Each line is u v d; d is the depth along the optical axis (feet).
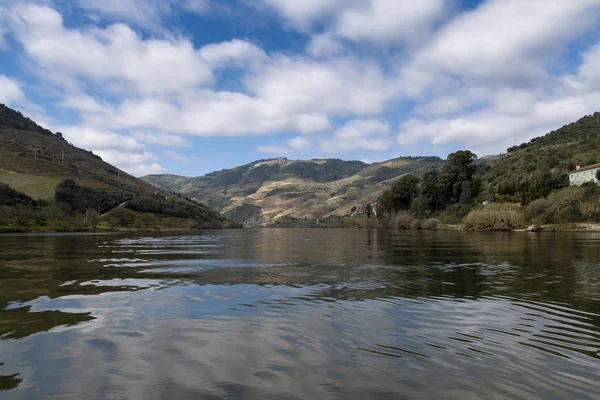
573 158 372.99
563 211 253.24
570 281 47.91
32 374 19.93
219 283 48.39
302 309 33.91
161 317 31.37
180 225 540.93
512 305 35.01
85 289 44.39
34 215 329.31
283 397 17.21
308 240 182.60
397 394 17.49
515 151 544.21
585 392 17.72
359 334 26.45
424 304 35.60
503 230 253.24
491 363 21.17
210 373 19.94
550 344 24.34
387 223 424.05
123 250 110.11
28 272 59.52
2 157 602.03
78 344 24.70
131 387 18.34
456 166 404.57
